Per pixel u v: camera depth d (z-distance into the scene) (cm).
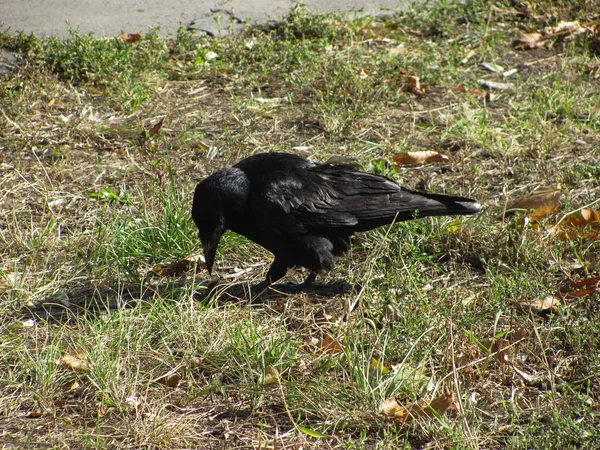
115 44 1195
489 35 1300
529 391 586
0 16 1358
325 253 712
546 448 507
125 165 945
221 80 1166
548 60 1244
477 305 679
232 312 664
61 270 749
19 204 860
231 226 717
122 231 777
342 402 558
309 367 600
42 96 1090
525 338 632
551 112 1059
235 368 597
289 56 1200
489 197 867
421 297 658
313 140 1002
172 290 689
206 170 933
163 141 991
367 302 681
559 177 900
